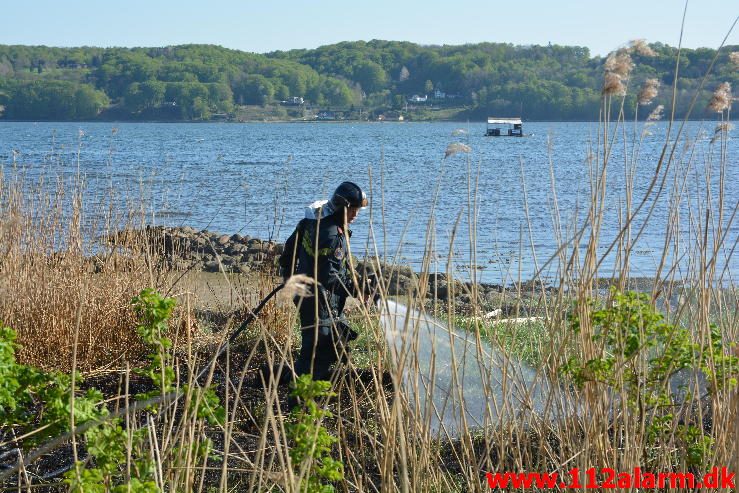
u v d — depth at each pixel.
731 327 5.91
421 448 5.19
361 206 7.54
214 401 4.88
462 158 60.41
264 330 4.79
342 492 6.26
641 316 4.95
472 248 5.57
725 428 5.06
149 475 4.72
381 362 5.36
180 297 9.88
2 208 9.62
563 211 26.27
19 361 8.80
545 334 6.00
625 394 4.97
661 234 20.25
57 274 9.67
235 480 6.42
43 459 6.73
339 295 7.61
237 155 66.75
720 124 5.45
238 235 19.94
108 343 9.53
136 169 43.00
